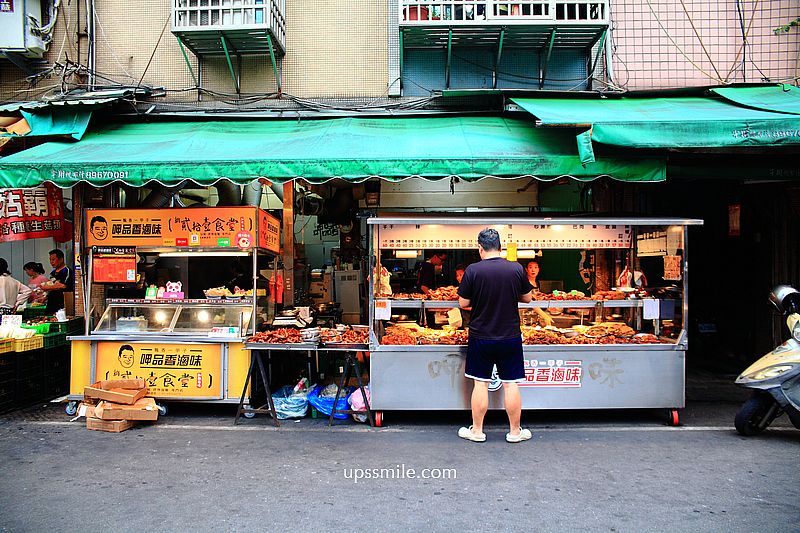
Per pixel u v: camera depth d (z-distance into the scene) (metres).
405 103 7.26
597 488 3.94
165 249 5.97
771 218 8.02
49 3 7.46
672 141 5.24
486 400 4.93
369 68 7.48
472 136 6.20
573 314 6.60
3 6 7.12
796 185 7.71
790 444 4.91
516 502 3.71
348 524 3.41
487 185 8.34
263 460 4.52
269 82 7.49
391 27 7.45
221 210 5.93
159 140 6.36
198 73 7.47
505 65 7.45
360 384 5.45
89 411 5.39
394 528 3.35
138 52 7.53
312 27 7.52
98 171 5.54
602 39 7.22
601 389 5.43
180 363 5.80
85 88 7.33
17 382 6.07
